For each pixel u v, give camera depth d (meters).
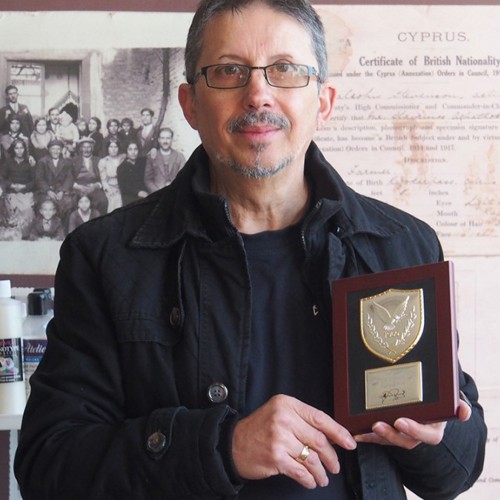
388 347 1.01
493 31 1.72
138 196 1.70
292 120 1.09
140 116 1.70
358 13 1.71
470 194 1.72
